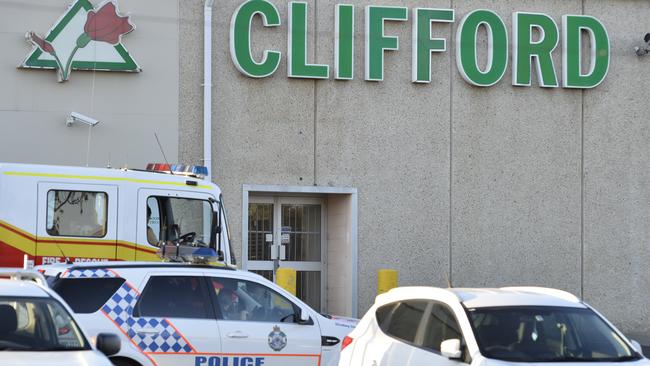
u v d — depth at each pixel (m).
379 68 35.38
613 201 37.56
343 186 35.28
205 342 19.72
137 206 25.61
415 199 35.81
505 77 36.81
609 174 37.59
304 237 36.62
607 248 37.41
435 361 16.34
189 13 34.09
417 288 18.19
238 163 34.41
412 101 35.97
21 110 32.28
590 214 37.34
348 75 35.19
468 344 15.89
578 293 37.03
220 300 20.22
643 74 38.16
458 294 17.14
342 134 35.38
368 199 35.47
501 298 17.02
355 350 18.52
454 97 36.34
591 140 37.50
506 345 15.88
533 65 37.03
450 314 16.75
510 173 36.69
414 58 35.78
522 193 36.75
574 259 37.06
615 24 38.06
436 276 35.81
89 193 25.22
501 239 36.47
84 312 19.12
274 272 35.94
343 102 35.47
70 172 25.08
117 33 33.06
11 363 13.24
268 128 34.75
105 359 14.05
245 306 20.45
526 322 16.41
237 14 34.38
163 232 25.98
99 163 32.88
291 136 34.97
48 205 24.75
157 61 33.66
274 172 34.75
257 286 20.67
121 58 33.06
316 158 35.12
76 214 25.03
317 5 35.34
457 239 36.09
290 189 34.72
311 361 20.58
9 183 24.44
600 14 37.91
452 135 36.25
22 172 24.61
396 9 35.69
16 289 14.84
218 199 26.83
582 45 37.47
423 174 35.94
